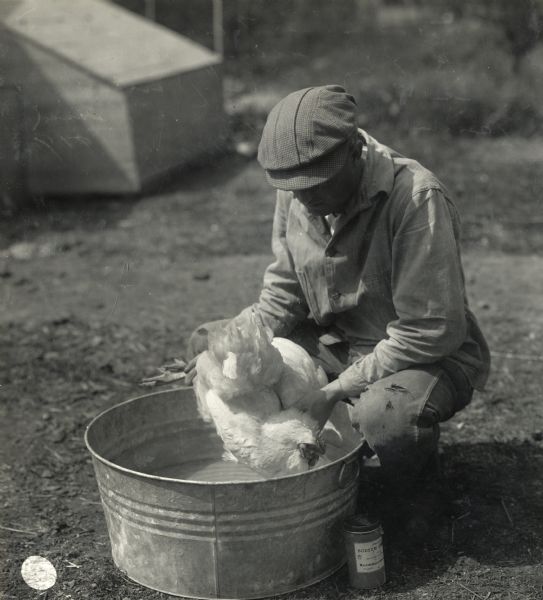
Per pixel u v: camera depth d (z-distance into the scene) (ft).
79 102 26.16
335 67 44.60
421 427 8.46
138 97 26.84
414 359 8.43
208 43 49.21
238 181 29.40
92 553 9.11
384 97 39.09
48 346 15.74
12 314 17.74
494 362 14.56
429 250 8.13
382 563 8.26
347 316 9.32
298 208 9.03
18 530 9.64
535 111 37.68
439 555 8.87
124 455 9.42
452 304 8.23
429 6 48.73
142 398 9.55
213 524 7.67
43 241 23.07
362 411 8.47
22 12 27.30
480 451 11.35
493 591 8.18
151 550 8.07
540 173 29.89
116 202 27.04
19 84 25.41
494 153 33.30
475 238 22.98
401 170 8.41
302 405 8.46
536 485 10.38
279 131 7.75
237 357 7.91
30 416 12.87
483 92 38.78
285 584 8.09
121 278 20.01
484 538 9.19
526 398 13.10
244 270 20.54
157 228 24.26
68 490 10.69
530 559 8.77
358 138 8.16
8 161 25.67
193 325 16.85
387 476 8.93
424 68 42.73
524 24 41.73
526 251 21.90
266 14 49.96
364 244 8.57
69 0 29.89
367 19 49.93
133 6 51.78
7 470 11.18
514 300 18.01
